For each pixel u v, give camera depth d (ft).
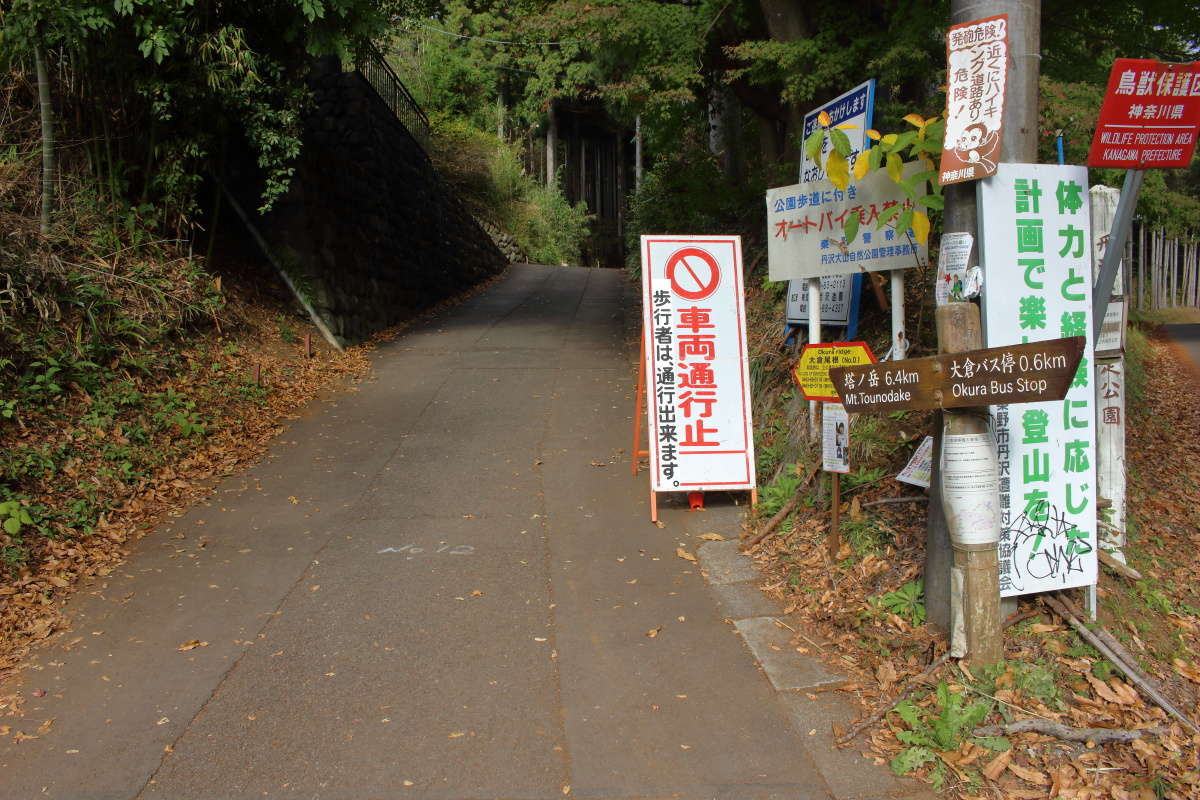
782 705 12.14
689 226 47.32
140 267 27.91
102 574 16.52
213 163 33.55
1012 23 12.51
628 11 30.55
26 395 21.18
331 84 43.14
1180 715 11.78
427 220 54.80
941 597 13.42
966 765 10.72
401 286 48.26
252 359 30.32
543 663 13.33
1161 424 30.37
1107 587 14.89
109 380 23.93
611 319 47.32
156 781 10.59
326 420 27.32
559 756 11.02
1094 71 26.89
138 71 28.12
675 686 12.65
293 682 12.84
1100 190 15.17
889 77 26.89
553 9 31.04
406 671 13.12
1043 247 12.78
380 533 18.62
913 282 25.07
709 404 19.67
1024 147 12.75
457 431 26.18
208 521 19.24
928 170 14.08
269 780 10.59
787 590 15.76
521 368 34.35
